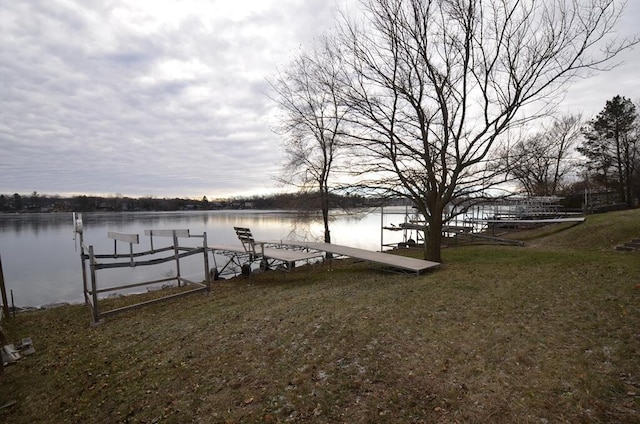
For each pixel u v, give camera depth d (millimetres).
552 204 26422
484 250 12945
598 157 35688
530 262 9164
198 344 5266
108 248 23734
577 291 6012
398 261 9477
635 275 6594
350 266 12258
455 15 9633
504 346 4176
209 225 39031
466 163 9977
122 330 6539
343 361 4180
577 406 2967
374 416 3131
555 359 3760
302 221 16500
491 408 3064
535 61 9195
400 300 6445
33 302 11773
